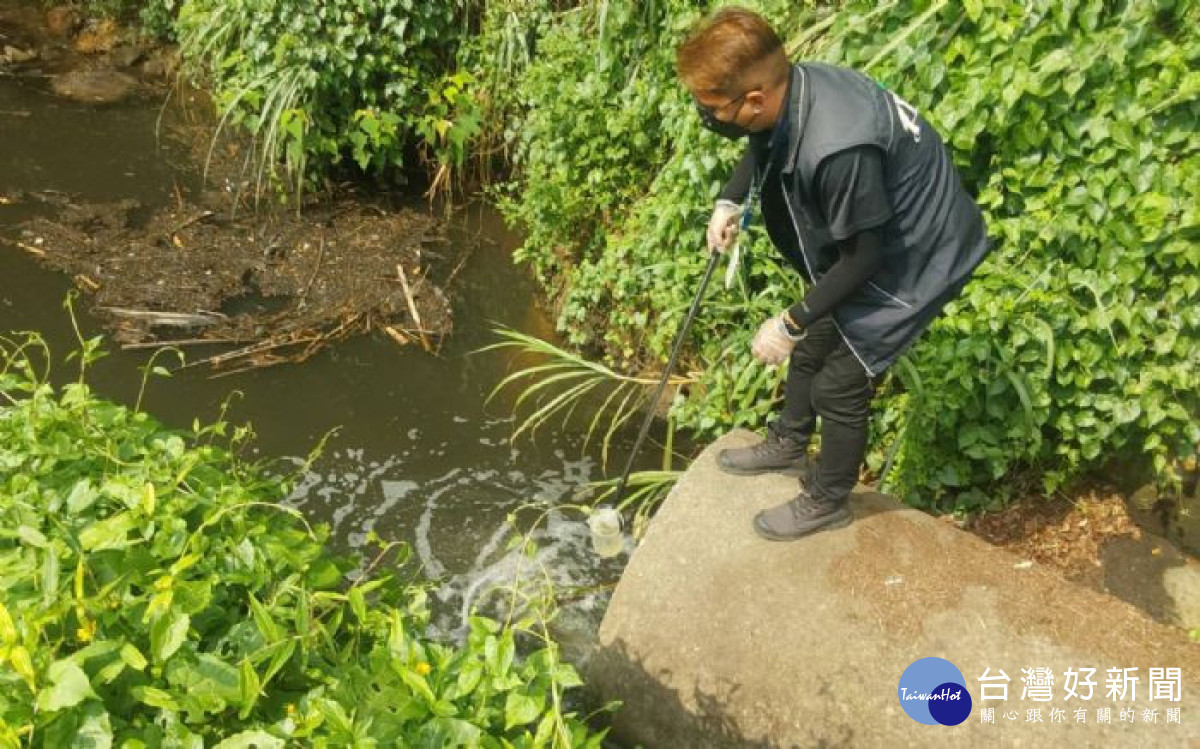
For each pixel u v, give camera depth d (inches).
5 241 203.8
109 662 69.3
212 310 191.8
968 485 151.9
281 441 162.6
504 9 227.3
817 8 166.7
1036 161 140.6
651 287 177.0
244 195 231.5
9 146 241.9
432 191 234.8
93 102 268.7
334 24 218.7
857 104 90.4
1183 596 136.7
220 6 235.6
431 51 234.8
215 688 69.7
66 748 63.9
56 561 70.6
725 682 105.7
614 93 192.2
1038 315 138.8
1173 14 133.0
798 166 91.7
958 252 100.0
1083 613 103.7
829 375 105.6
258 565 80.4
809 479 113.3
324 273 208.2
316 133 224.1
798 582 108.6
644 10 186.7
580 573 143.6
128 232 212.7
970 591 106.1
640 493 149.1
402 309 199.8
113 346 177.9
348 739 67.8
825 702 100.9
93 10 303.7
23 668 62.9
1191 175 131.5
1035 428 138.8
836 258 100.7
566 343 195.2
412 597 125.9
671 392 175.5
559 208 194.1
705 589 110.7
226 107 227.1
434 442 166.9
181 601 72.9
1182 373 136.6
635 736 111.7
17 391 160.4
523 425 166.9
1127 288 137.2
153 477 88.3
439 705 72.1
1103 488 150.9
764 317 160.6
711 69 88.6
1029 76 134.1
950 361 141.9
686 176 166.7
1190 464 143.5
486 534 149.2
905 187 94.6
